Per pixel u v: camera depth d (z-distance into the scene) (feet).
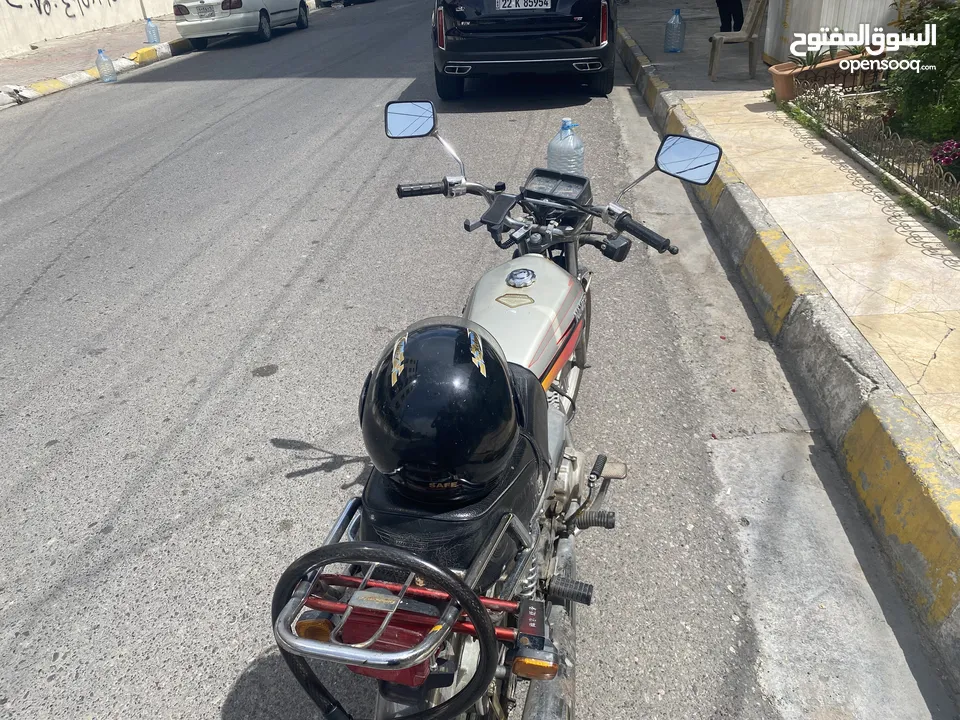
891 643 8.53
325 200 22.15
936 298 13.43
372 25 60.90
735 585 9.37
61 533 10.81
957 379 11.14
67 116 35.96
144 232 20.86
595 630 8.89
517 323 8.98
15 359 15.11
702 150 9.46
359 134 28.35
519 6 28.55
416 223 20.24
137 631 9.27
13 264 19.36
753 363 13.62
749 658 8.48
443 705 5.44
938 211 16.33
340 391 13.56
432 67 39.88
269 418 12.97
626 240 9.80
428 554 5.81
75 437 12.76
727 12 36.88
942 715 7.77
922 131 21.15
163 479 11.72
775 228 16.47
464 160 24.50
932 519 8.82
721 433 11.96
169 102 36.86
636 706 8.07
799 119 23.68
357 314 16.01
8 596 9.84
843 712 7.86
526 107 30.71
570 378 11.13
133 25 69.00
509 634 5.62
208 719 8.22
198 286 17.61
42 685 8.66
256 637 9.12
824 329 12.64
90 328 16.11
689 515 10.44
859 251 15.31
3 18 55.06
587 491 9.26
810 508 10.42
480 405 5.75
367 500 6.17
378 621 5.44
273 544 10.43
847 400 11.32
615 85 34.04
